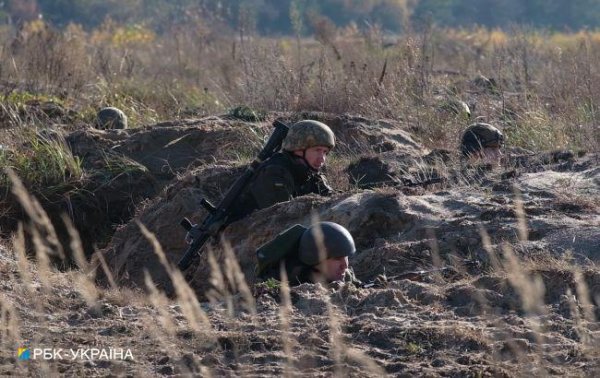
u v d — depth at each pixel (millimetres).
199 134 43406
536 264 22219
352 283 22406
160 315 21422
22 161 41594
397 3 177625
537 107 45656
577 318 19328
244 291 19281
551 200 27328
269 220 28812
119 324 21000
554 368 17609
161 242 33250
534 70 60625
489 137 35719
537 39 77062
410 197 28219
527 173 31281
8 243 35156
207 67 77562
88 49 83125
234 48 68250
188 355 18828
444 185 30969
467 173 32188
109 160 42562
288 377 17578
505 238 24734
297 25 66125
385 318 20203
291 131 30016
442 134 43750
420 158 36656
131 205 41594
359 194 28484
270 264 23125
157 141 43562
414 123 45594
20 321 21578
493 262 23141
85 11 190375
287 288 20812
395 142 41625
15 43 70000
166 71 76375
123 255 33312
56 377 18141
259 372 18141
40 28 75125
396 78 50594
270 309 21156
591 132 39469
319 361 18438
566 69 53625
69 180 41594
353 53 63750
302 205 28688
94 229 41156
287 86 51531
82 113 55031
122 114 49312
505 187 29516
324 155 30172
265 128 43656
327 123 44500
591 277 21141
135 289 29406
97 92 61969
